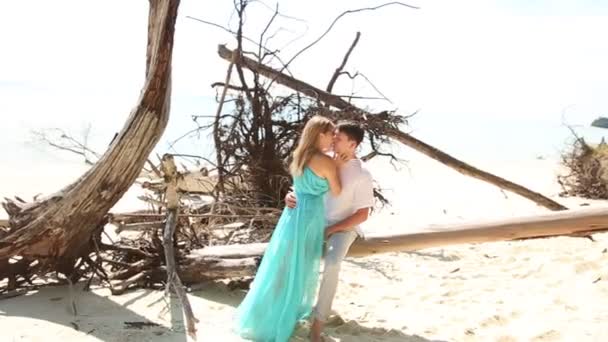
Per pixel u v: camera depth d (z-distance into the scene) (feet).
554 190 46.39
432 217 33.35
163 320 15.06
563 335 14.07
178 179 18.52
